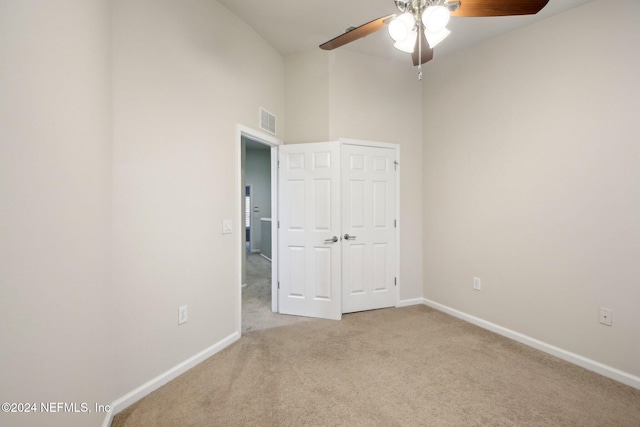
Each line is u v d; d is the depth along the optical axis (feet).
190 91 6.65
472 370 6.56
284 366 6.74
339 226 9.57
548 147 7.39
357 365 6.77
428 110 10.87
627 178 6.08
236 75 8.08
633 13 6.01
